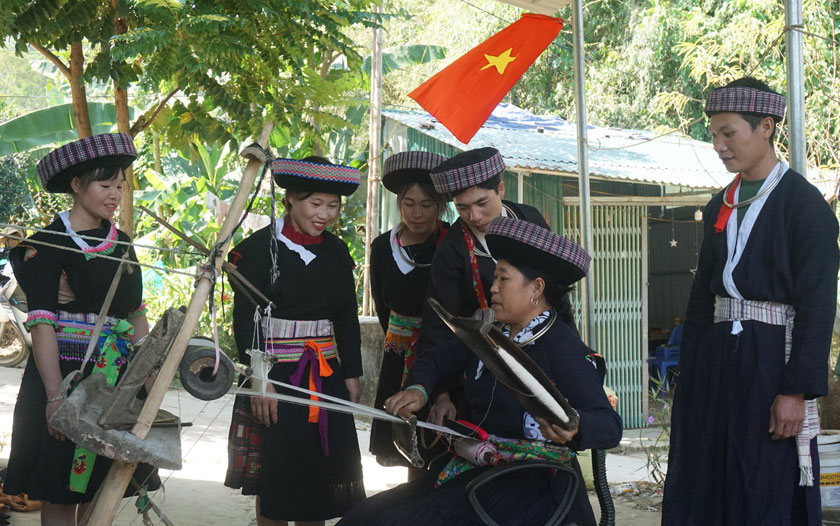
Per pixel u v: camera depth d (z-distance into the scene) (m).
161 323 2.53
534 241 3.03
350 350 4.31
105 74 5.02
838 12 13.27
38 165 3.72
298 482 4.02
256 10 4.84
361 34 16.75
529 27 6.02
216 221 11.77
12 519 4.82
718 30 15.48
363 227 13.14
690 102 17.56
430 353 3.40
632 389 10.63
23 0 4.90
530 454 3.03
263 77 5.29
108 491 2.54
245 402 4.12
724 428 3.72
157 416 2.77
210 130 5.70
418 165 4.37
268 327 4.05
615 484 6.86
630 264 10.63
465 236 3.91
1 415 8.42
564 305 3.22
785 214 3.63
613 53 18.11
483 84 6.02
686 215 13.51
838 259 3.59
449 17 18.80
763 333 3.64
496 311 3.14
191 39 4.79
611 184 10.57
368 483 6.53
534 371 2.70
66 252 3.64
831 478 4.57
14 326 11.58
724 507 3.72
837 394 6.80
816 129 11.84
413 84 18.67
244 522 5.17
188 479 6.26
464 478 3.04
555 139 11.26
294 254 4.10
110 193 3.71
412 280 4.58
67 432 2.42
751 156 3.69
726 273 3.71
